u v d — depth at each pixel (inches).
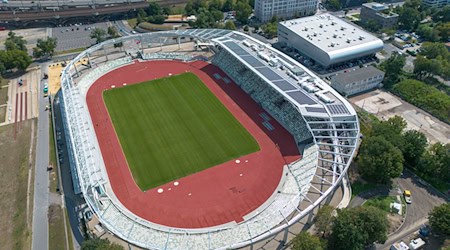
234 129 5167.3
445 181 4330.7
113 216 3735.2
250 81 6136.8
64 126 5211.6
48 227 3786.9
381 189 4256.9
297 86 5265.8
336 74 6722.4
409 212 3976.4
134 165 4542.3
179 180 4320.9
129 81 6378.0
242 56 6058.1
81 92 6028.5
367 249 3575.3
